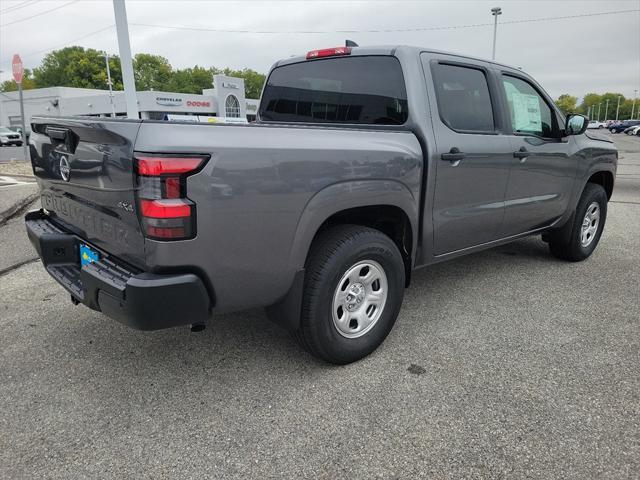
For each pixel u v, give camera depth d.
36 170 3.26
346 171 2.72
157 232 2.16
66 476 2.16
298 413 2.58
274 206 2.45
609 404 2.64
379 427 2.46
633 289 4.40
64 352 3.25
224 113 47.69
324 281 2.76
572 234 5.00
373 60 3.50
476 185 3.67
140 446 2.34
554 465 2.20
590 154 4.91
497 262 5.26
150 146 2.11
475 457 2.25
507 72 4.06
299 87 4.00
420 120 3.24
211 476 2.15
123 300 2.26
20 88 13.21
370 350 3.13
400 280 3.19
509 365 3.06
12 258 5.41
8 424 2.51
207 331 3.55
